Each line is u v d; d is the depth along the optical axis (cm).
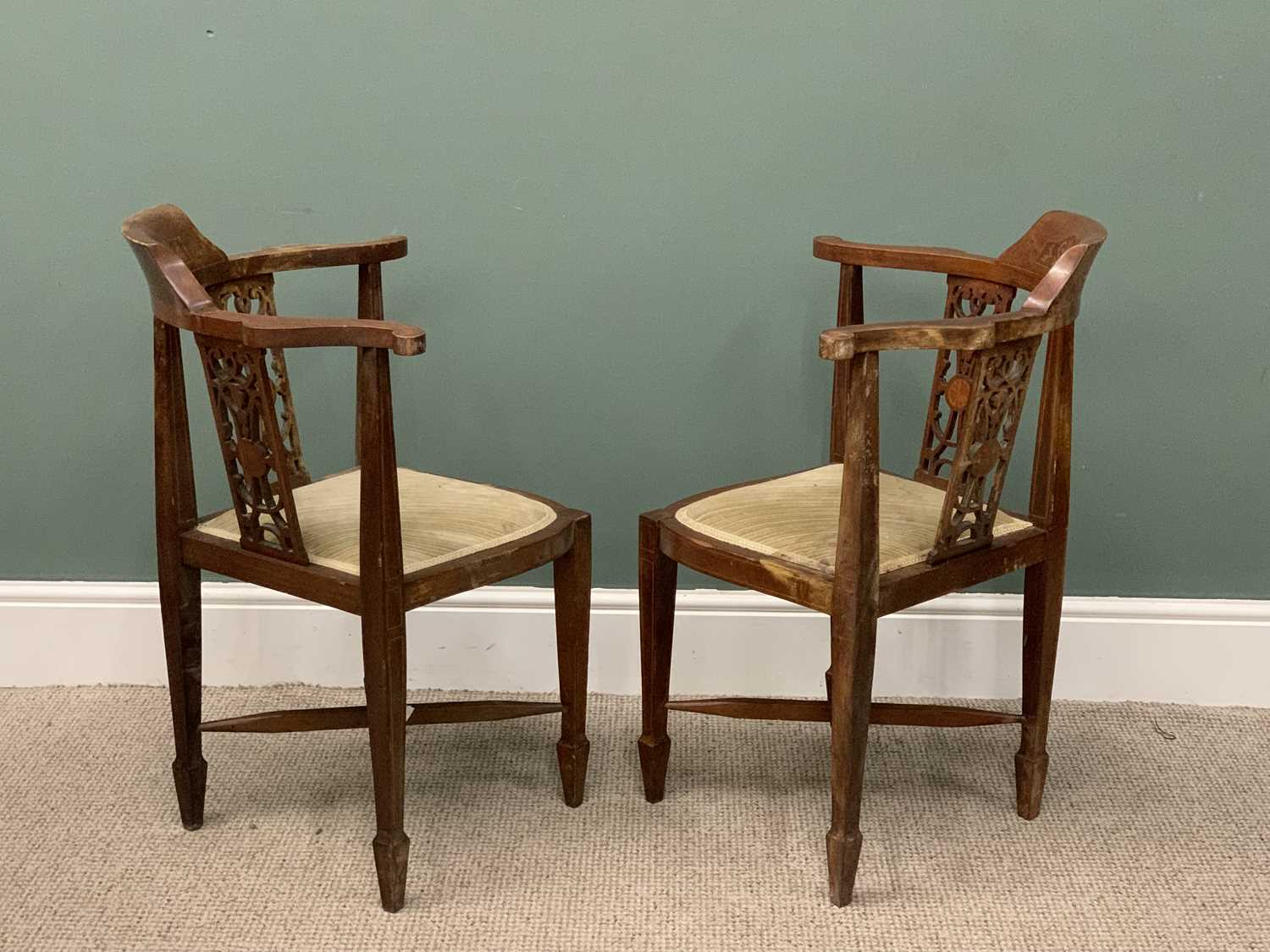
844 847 160
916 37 192
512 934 157
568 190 199
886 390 207
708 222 200
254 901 164
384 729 155
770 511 173
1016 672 216
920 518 170
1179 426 206
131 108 197
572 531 173
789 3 191
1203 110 193
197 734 176
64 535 215
